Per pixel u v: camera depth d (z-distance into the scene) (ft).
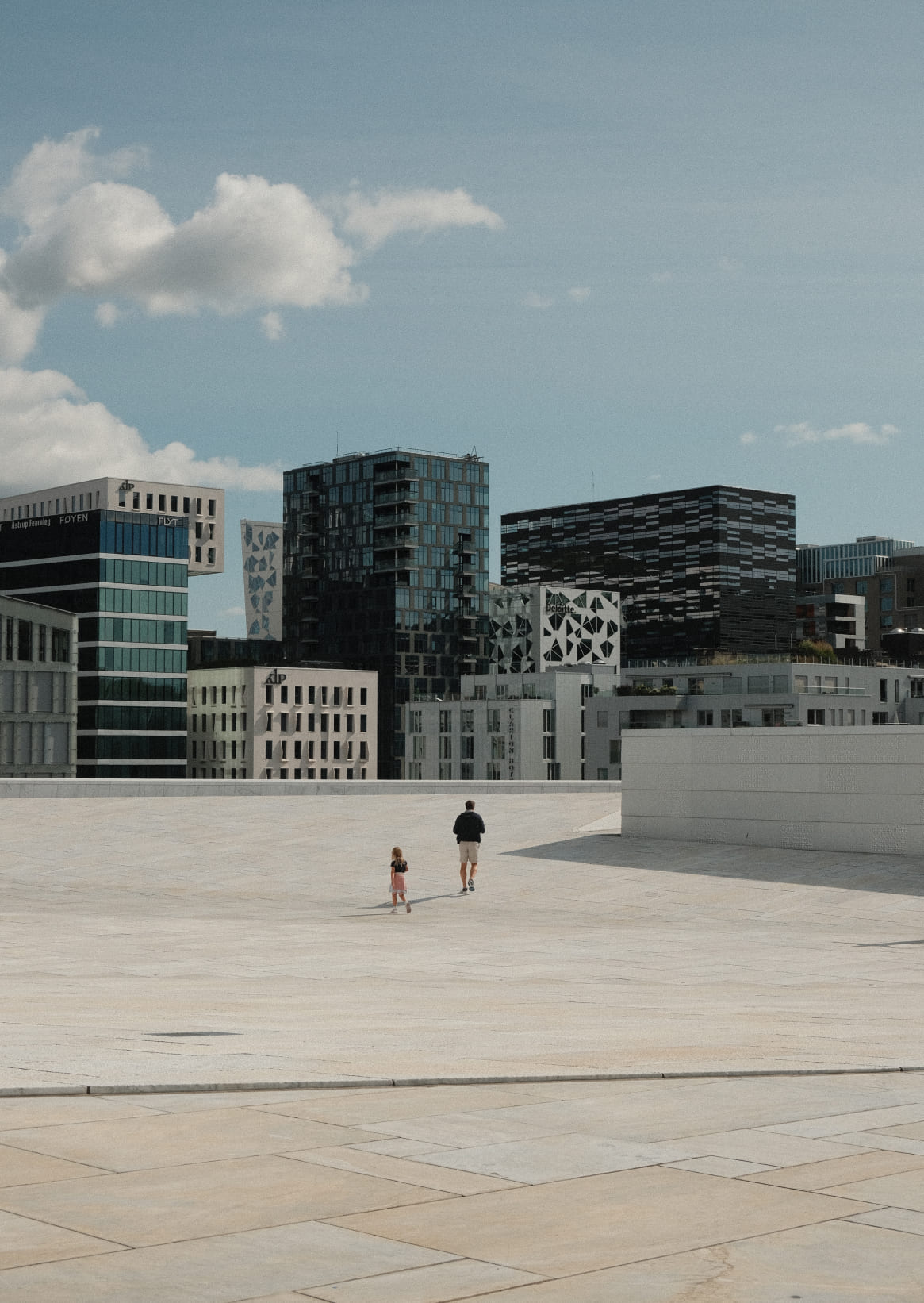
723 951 88.02
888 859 131.13
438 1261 20.83
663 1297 19.48
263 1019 49.19
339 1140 27.78
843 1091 34.73
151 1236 21.67
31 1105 30.30
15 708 424.46
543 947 88.94
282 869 134.41
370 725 605.31
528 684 605.73
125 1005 53.57
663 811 152.25
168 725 522.88
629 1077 35.50
